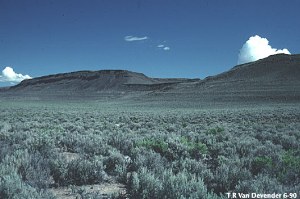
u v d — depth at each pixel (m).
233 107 90.19
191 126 22.94
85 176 7.54
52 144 11.30
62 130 17.75
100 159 8.86
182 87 162.88
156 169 7.99
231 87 142.62
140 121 30.34
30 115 38.62
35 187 6.32
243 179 7.10
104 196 6.54
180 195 5.71
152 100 142.12
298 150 11.17
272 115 37.19
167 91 159.88
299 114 38.09
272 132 19.31
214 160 9.73
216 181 7.21
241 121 30.11
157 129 20.59
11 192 5.60
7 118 31.14
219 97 123.94
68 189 7.03
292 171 7.54
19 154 8.25
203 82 165.38
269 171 7.94
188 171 8.04
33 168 7.40
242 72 167.75
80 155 10.05
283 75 150.50
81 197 6.19
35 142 10.78
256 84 140.38
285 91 119.38
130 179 7.24
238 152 11.27
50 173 7.80
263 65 169.75
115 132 16.95
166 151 10.52
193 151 10.67
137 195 6.33
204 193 5.63
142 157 8.80
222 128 18.92
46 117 34.44
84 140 12.16
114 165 8.80
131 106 115.19
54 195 6.00
